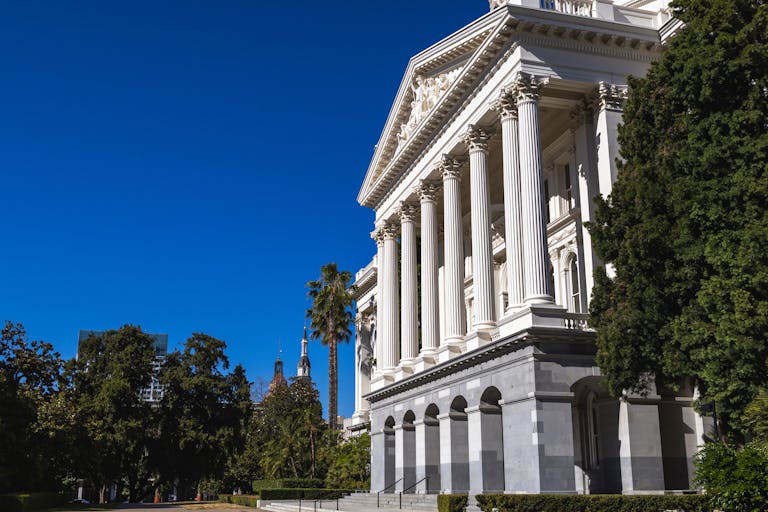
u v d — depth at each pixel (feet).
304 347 606.96
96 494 346.74
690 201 82.53
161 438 252.62
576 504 85.05
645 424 100.83
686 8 88.84
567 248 132.98
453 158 144.36
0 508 148.36
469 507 102.22
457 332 137.49
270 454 269.85
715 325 79.41
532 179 111.55
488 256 127.95
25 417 178.09
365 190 191.11
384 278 179.73
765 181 75.36
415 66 154.61
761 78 79.87
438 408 136.15
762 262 74.74
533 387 102.32
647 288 86.63
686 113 87.25
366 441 210.18
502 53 120.06
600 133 115.55
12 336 201.05
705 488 70.90
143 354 256.73
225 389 259.39
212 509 179.93
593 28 116.57
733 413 77.97
